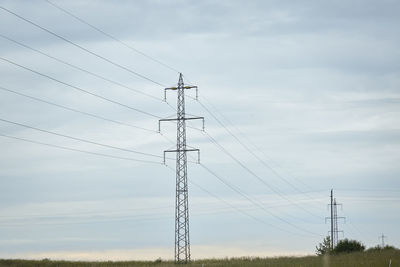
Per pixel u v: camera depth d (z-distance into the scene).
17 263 89.31
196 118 76.50
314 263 73.56
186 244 77.38
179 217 76.88
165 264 85.38
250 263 81.38
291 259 88.88
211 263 84.44
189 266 74.00
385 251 102.88
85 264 91.62
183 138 76.81
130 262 95.50
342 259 82.06
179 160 77.06
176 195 76.38
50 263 91.19
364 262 72.75
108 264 92.00
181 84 76.88
